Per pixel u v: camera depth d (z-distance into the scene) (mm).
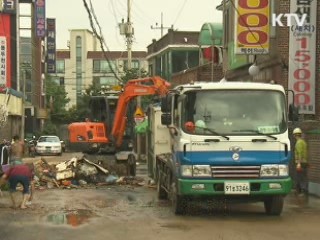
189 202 13016
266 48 21203
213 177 12000
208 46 33938
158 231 10844
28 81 66375
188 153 12078
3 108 38031
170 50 45688
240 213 13219
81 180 20359
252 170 12016
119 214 13109
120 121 22562
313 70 19969
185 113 12281
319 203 15055
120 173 22578
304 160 16656
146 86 21578
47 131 65875
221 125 12156
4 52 40844
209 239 10078
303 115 20094
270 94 12414
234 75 26969
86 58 114000
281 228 11188
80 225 11562
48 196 16891
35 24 63562
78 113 74688
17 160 14117
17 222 11945
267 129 12164
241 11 21156
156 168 17891
